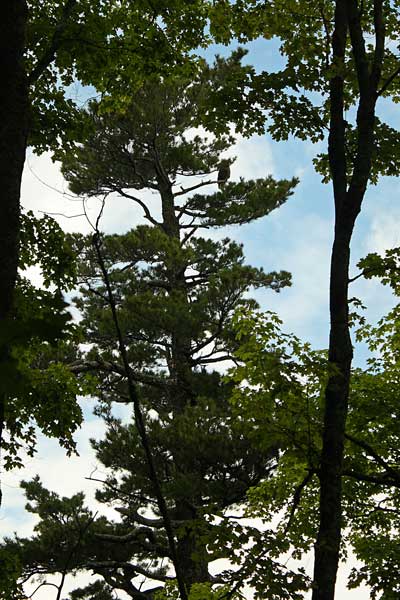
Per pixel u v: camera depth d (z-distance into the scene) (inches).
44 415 428.5
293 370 329.1
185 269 928.9
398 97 459.5
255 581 265.9
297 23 432.1
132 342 853.8
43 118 447.5
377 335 451.2
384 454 416.5
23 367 407.8
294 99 396.2
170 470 765.3
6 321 43.3
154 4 455.8
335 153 384.2
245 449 684.7
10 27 226.7
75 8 424.8
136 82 479.2
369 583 385.4
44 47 420.2
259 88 395.5
